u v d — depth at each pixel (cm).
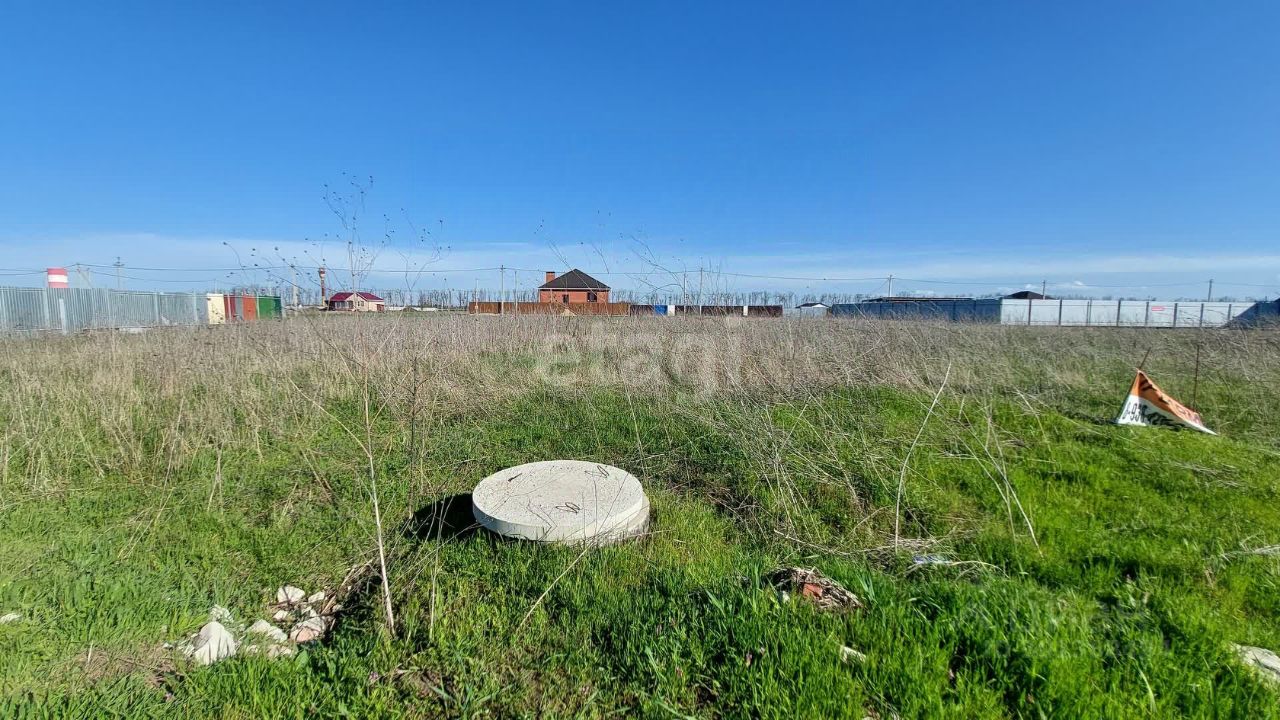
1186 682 195
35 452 454
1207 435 544
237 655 232
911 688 193
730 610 239
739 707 193
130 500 391
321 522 363
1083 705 184
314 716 197
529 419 596
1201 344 1013
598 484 369
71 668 220
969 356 874
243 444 515
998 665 203
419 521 361
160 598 271
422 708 200
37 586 275
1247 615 249
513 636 234
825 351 854
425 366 667
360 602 275
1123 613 241
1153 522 340
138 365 769
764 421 499
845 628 231
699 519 359
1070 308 2764
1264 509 361
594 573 281
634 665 219
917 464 439
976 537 325
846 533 340
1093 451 480
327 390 684
